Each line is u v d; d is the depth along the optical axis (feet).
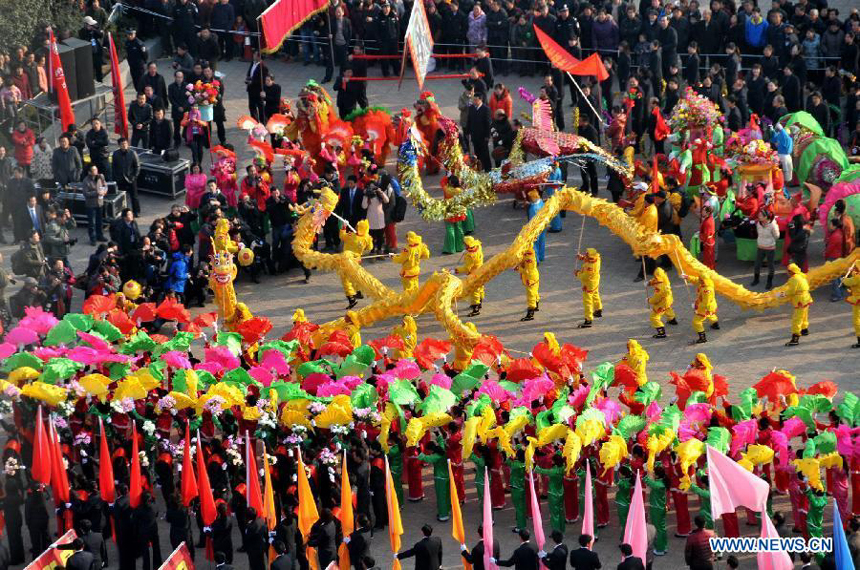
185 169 276.82
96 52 302.66
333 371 194.18
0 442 198.80
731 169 247.29
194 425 186.60
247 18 321.11
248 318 212.84
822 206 235.61
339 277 248.73
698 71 287.28
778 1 293.84
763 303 218.38
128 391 184.85
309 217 238.89
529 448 169.48
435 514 186.19
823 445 170.71
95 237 259.80
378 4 312.91
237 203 254.68
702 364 184.96
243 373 189.47
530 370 186.70
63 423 184.85
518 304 236.84
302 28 320.09
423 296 216.13
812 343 218.79
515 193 266.57
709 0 332.80
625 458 176.76
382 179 249.96
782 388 179.83
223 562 163.43
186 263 236.43
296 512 174.91
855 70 288.30
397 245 257.55
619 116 267.18
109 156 273.13
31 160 268.62
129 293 222.89
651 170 252.42
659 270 219.41
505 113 268.82
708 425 176.65
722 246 250.57
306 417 182.50
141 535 172.04
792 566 160.76
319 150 271.90
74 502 176.24
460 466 183.11
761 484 160.56
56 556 166.71
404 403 181.57
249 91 291.58
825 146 254.47
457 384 185.88
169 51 325.21
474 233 259.39
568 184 271.69
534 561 162.50
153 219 267.18
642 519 162.20
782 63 290.15
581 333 225.76
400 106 305.12
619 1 304.91
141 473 178.81
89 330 202.28
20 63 288.30
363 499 179.42
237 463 179.83
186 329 210.18
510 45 311.27
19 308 226.38
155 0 321.52
